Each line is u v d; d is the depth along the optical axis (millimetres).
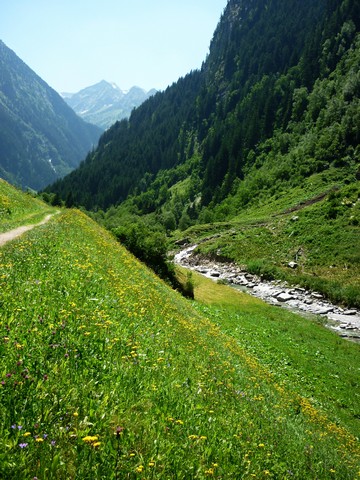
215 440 6152
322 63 180625
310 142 131750
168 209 188250
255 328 31109
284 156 147875
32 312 7262
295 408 14734
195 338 14117
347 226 69062
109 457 4312
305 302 50062
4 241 18250
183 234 114250
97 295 10648
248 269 68375
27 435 3924
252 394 11617
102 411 4984
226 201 153500
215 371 11102
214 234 103375
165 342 10328
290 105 174625
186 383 8070
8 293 7750
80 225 28984
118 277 15555
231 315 34312
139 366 7258
